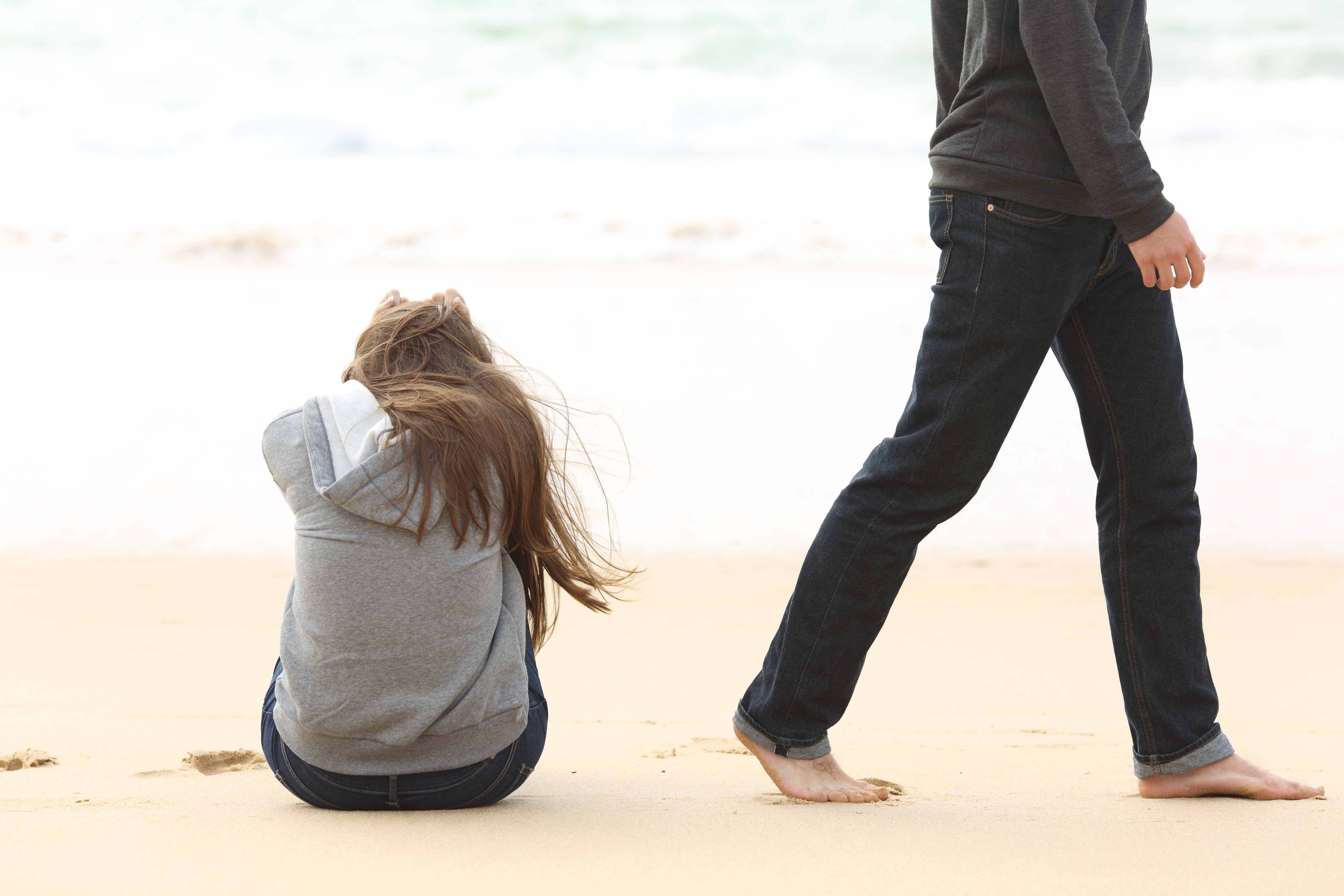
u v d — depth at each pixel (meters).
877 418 11.88
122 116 29.12
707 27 33.47
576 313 16.08
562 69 31.50
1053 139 3.57
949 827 3.61
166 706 5.60
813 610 3.85
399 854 3.30
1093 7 3.62
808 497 10.01
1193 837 3.51
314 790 3.68
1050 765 4.70
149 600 7.86
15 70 31.14
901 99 29.81
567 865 3.22
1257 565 8.48
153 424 11.89
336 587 3.46
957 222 3.67
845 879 3.13
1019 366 3.66
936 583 8.30
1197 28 32.31
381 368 3.72
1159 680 3.98
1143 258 3.48
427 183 24.75
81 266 19.89
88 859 3.27
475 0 34.66
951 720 5.53
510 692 3.65
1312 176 23.61
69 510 9.84
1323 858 3.32
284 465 3.57
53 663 6.41
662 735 5.19
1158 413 3.88
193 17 34.53
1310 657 6.62
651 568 8.57
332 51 32.81
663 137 28.64
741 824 3.63
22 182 24.58
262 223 21.80
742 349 14.27
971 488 3.77
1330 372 13.25
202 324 15.64
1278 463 10.68
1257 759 4.72
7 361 13.85
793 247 20.61
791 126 28.70
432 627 3.50
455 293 4.05
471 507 3.53
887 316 15.94
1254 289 17.28
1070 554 8.92
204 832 3.51
